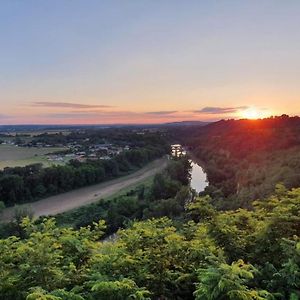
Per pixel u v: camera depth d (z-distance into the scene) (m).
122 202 78.81
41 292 8.44
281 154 107.00
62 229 13.91
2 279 10.20
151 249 12.38
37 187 98.56
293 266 10.05
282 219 12.48
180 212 69.12
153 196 88.06
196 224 16.94
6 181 92.69
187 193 78.75
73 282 10.75
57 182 104.44
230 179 103.75
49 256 10.67
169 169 114.50
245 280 8.70
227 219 13.75
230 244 12.81
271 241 12.37
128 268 11.25
